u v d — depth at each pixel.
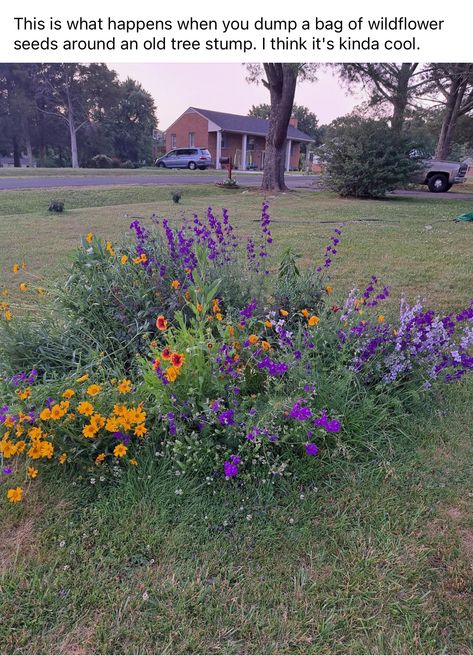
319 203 14.27
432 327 2.84
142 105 56.31
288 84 16.12
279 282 3.45
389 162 15.40
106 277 3.05
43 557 1.82
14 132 46.75
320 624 1.60
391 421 2.57
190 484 2.14
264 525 1.99
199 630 1.58
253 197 15.68
